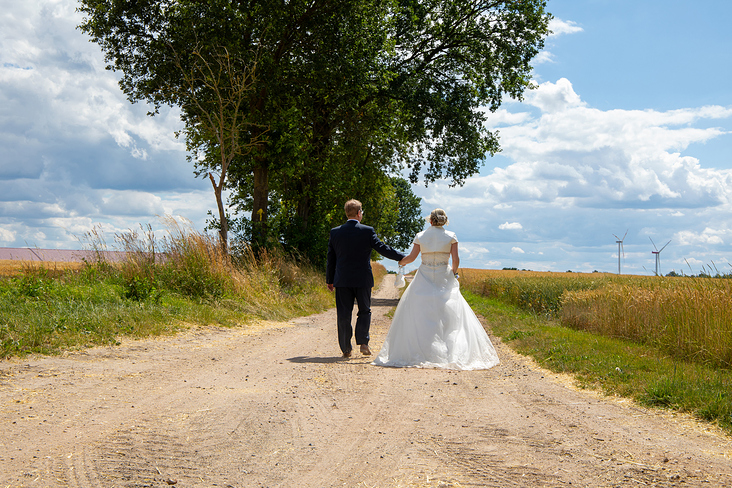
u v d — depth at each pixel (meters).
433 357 5.98
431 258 6.31
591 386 4.89
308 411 3.76
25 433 3.04
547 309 15.42
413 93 24.06
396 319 6.24
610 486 2.42
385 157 29.38
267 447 2.96
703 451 2.93
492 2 25.56
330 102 22.22
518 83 26.12
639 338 8.63
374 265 60.88
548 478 2.53
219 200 17.61
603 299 10.67
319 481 2.49
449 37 26.02
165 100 20.09
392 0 21.64
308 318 13.02
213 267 12.41
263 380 4.93
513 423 3.52
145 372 5.14
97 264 11.28
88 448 2.82
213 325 9.59
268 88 18.89
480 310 15.85
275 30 18.33
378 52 21.58
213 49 18.06
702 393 4.12
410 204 68.50
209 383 4.73
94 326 7.22
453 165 26.61
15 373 4.70
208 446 2.94
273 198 25.98
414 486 2.44
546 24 25.34
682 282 9.31
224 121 19.17
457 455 2.87
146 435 3.08
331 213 26.45
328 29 19.47
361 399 4.19
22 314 7.01
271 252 18.47
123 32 19.50
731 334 6.39
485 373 5.69
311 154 25.14
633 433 3.30
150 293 10.05
